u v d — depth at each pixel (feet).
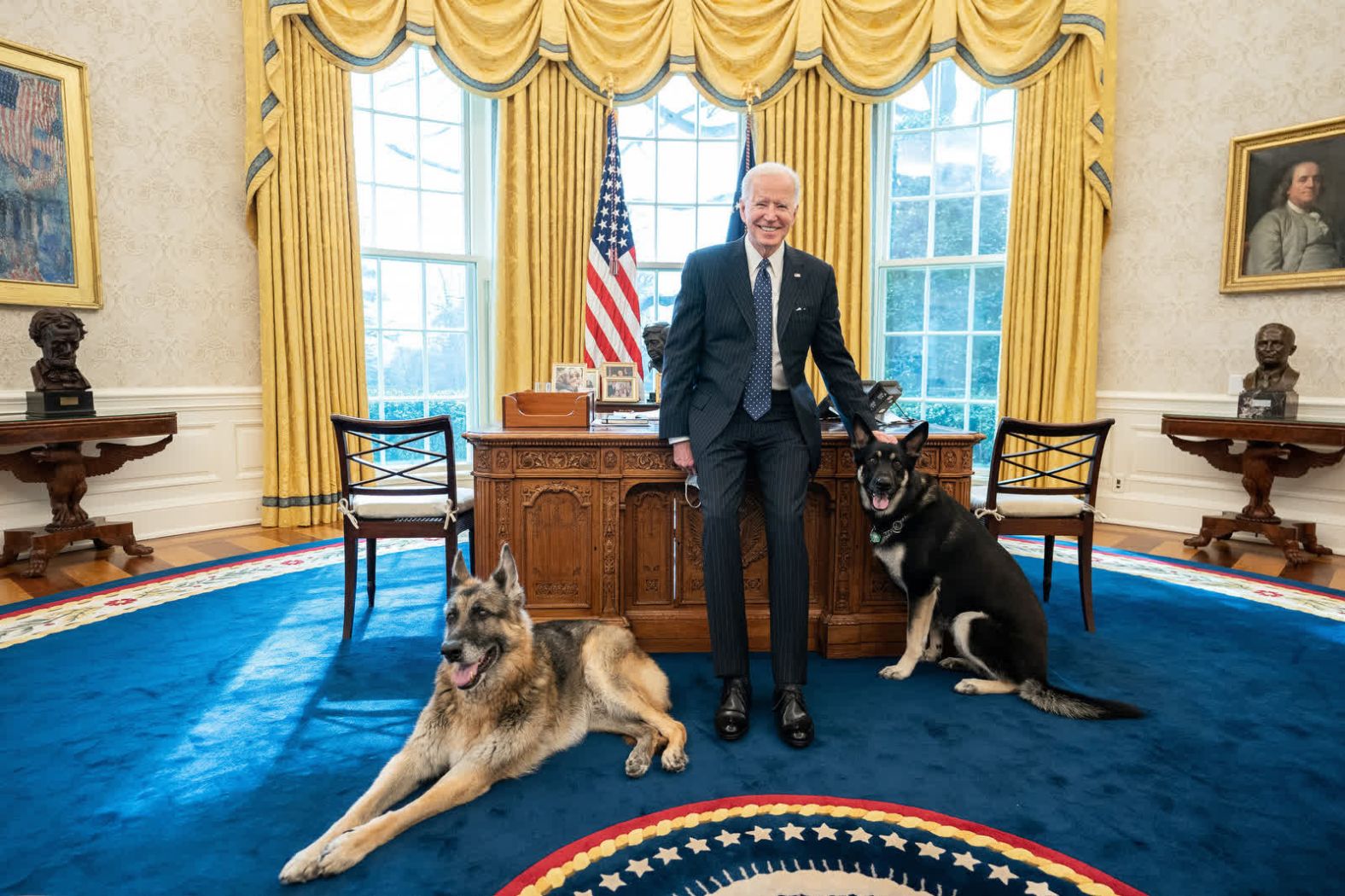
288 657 9.66
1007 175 18.81
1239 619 11.42
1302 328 15.72
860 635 9.81
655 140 20.22
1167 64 16.99
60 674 9.03
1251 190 15.97
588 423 10.12
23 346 14.26
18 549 13.74
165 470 16.20
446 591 12.64
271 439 17.11
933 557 8.67
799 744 7.24
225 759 7.02
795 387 8.38
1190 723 7.88
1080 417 17.83
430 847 5.66
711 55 18.43
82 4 14.62
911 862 5.49
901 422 11.66
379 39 17.22
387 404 19.49
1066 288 17.54
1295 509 16.01
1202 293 16.88
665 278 20.74
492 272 20.15
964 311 19.43
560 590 9.71
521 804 6.27
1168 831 5.90
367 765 6.95
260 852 5.64
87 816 6.07
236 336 17.13
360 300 17.99
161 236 15.90
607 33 18.29
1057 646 10.28
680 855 5.57
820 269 8.69
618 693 7.23
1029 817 6.08
